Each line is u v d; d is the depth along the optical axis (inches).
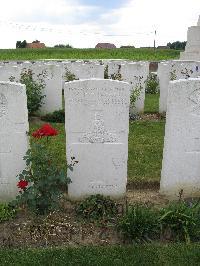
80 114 63.0
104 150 65.6
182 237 56.1
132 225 55.8
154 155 88.7
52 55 399.5
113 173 67.3
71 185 67.4
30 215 61.1
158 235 56.3
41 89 124.9
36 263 50.8
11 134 63.1
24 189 59.0
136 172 79.0
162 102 130.0
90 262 50.9
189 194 70.0
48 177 58.8
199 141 66.4
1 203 64.1
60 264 50.6
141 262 51.2
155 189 73.7
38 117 125.2
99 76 167.5
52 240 55.7
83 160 66.0
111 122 63.8
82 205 63.0
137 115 127.6
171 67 133.7
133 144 96.3
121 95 62.3
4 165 65.2
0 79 137.1
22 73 133.2
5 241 55.2
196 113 64.4
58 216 61.1
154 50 461.1
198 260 51.7
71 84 61.3
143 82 130.0
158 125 115.1
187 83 62.3
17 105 61.5
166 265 50.8
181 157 67.2
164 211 58.4
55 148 91.8
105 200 64.1
